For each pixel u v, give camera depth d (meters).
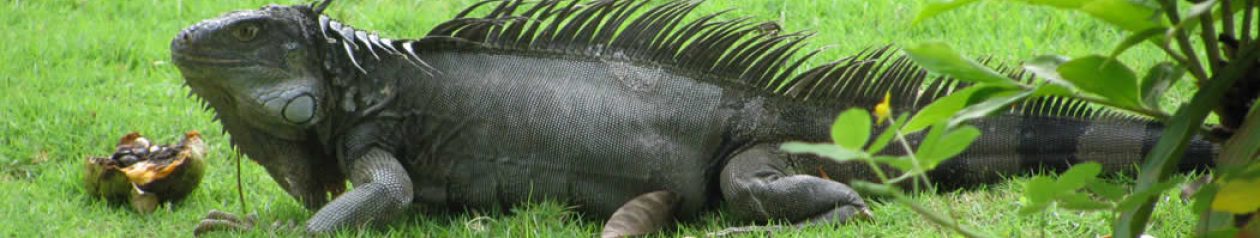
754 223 4.77
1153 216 4.49
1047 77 2.54
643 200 4.73
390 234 4.72
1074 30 7.18
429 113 4.87
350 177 4.82
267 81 4.62
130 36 7.68
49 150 6.12
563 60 4.91
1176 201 4.56
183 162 5.29
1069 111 5.00
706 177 4.89
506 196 4.91
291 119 4.65
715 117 4.86
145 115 6.52
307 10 4.73
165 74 7.20
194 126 6.41
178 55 4.57
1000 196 4.87
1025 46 6.95
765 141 4.86
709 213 4.97
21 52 7.36
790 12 7.65
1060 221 4.49
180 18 8.16
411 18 7.84
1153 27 2.40
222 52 4.57
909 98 4.98
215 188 5.60
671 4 4.98
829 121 4.91
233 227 4.81
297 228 4.78
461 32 4.93
